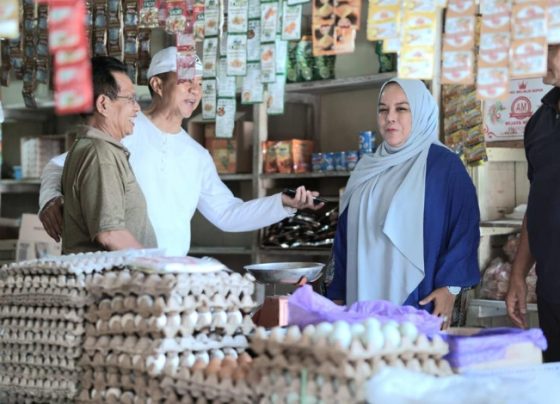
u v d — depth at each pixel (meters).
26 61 3.86
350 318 1.80
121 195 2.56
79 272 1.94
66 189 2.60
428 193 2.87
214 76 3.02
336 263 3.12
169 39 4.84
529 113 3.81
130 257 2.02
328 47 2.22
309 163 4.58
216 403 1.70
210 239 5.42
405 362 1.63
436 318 1.90
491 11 2.01
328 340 1.55
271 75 2.73
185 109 3.31
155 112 3.34
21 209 6.45
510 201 4.07
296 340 1.58
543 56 1.95
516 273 3.00
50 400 2.03
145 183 3.23
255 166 4.63
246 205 3.38
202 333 1.87
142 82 3.58
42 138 5.79
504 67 1.99
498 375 1.71
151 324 1.79
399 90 2.97
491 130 3.92
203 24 2.94
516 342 1.77
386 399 1.47
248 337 1.94
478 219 2.88
